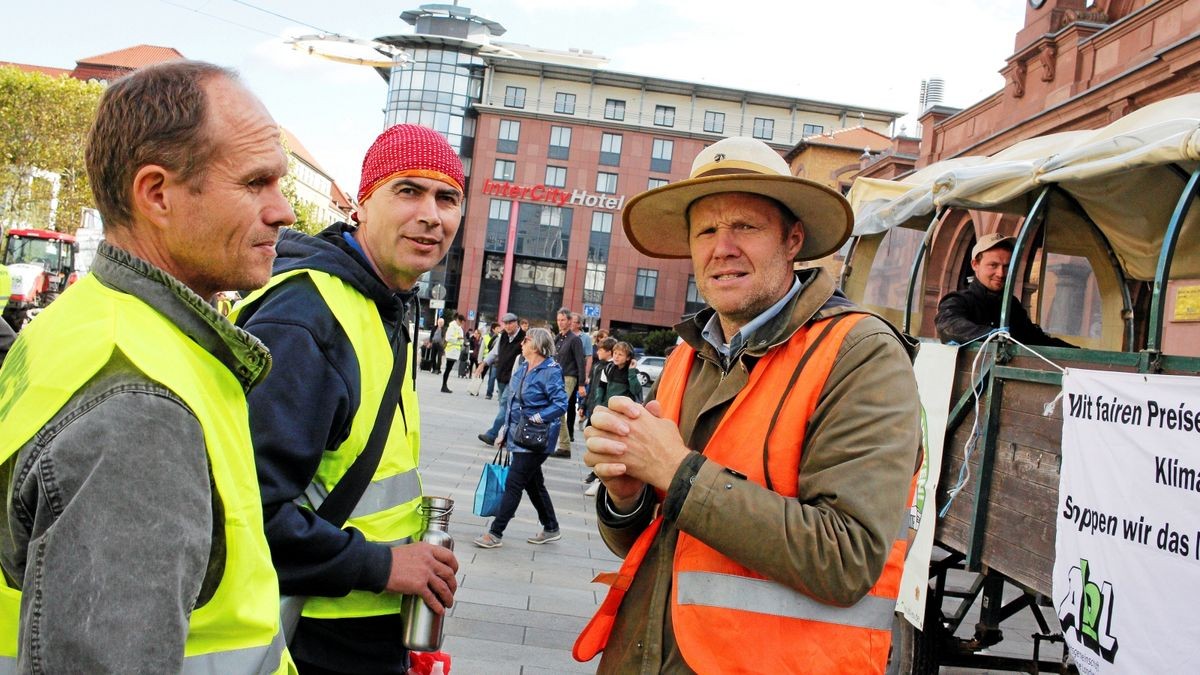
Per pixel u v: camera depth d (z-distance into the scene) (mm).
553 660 4375
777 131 62750
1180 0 9852
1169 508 2471
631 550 1959
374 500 1920
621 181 61312
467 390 23000
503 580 5738
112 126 1172
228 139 1200
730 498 1615
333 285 1881
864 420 1669
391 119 63094
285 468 1670
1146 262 4930
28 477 998
